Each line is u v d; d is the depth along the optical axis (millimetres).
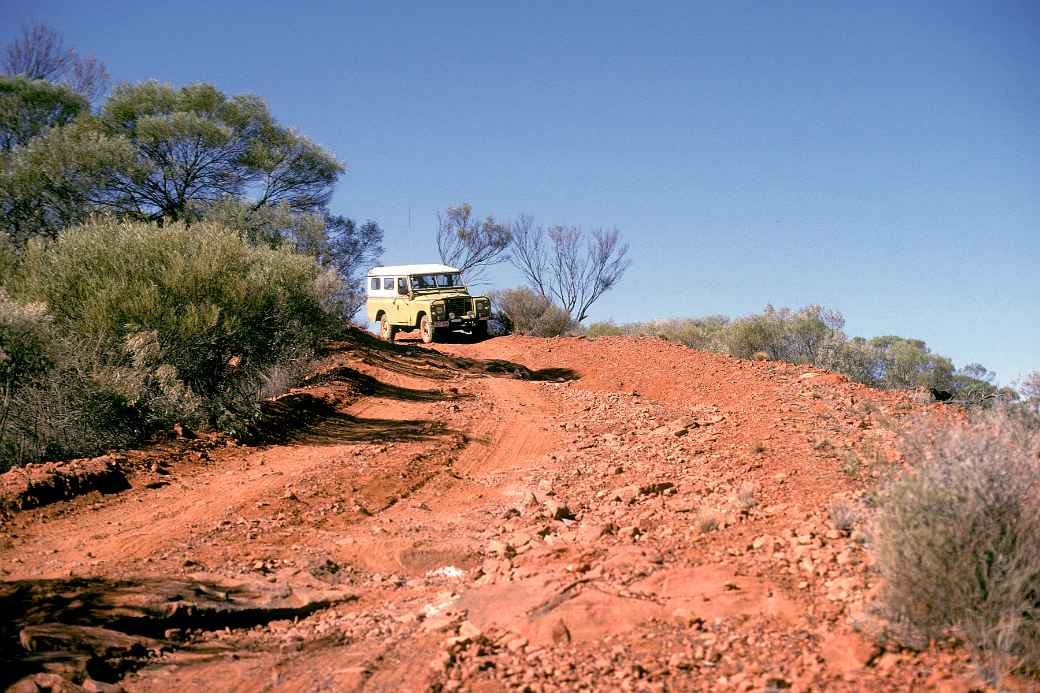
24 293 15398
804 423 12141
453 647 5457
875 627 4762
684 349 24797
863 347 23875
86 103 30797
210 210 27797
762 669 4613
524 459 13844
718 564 6430
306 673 5465
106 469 11141
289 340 19422
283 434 14930
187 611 6289
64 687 5012
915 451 7852
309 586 7484
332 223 34969
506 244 49406
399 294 32594
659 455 12180
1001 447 5395
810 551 6270
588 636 5473
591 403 18516
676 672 4770
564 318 36000
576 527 8781
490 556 8289
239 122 30781
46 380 12578
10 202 25438
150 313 15266
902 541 4906
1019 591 4598
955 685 4137
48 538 8750
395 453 13766
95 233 16859
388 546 8609
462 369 24250
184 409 14148
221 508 10078
